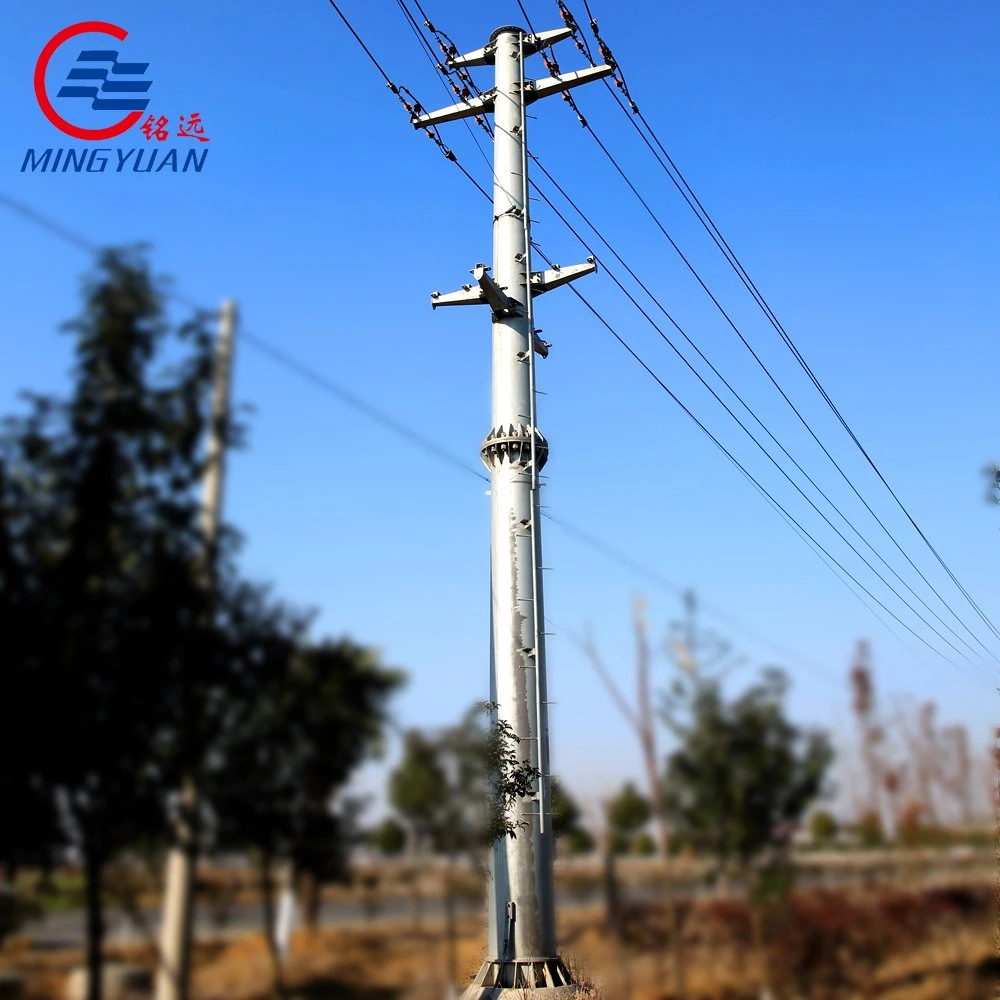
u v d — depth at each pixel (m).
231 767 10.84
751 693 11.47
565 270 26.56
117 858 10.30
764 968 9.74
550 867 20.70
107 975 9.97
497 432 24.61
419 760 13.48
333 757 11.45
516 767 21.22
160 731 10.52
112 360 11.09
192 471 11.34
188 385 11.48
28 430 10.66
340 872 11.38
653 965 10.40
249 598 11.44
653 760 11.41
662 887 10.92
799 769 10.98
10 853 9.67
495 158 27.45
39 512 10.49
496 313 25.86
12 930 9.81
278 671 11.25
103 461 10.74
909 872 10.14
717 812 10.85
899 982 9.13
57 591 10.23
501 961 19.86
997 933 9.36
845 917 9.73
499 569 23.61
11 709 9.70
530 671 22.58
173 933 10.26
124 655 10.38
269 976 10.68
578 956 14.94
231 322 11.96
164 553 10.92
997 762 10.84
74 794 10.05
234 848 10.77
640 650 12.09
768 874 10.30
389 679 12.06
